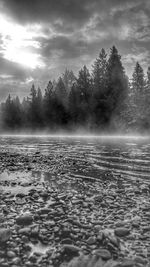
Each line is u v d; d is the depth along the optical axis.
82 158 9.72
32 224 2.90
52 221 3.00
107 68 50.53
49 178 5.98
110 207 3.58
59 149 14.13
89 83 54.88
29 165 8.24
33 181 5.61
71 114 53.00
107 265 1.99
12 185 5.22
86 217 3.14
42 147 15.97
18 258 2.11
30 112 65.38
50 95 62.72
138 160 8.64
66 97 58.34
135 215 3.20
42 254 2.19
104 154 10.80
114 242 2.38
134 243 2.40
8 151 13.47
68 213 3.31
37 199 4.07
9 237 2.53
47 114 59.47
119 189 4.74
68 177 6.07
